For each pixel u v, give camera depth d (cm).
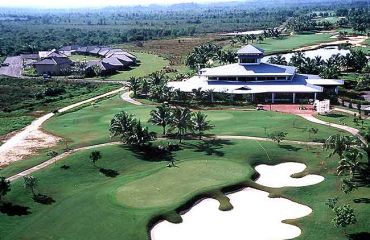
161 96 15812
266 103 15288
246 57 17650
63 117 14200
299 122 12506
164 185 8494
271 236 6931
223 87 16238
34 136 12238
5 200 7969
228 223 7356
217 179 8744
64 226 7188
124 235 6838
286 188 8475
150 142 10925
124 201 7844
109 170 9569
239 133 11625
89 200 7956
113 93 18100
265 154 10094
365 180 8506
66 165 9500
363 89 16912
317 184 8581
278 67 17488
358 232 6769
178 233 7062
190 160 9825
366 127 11788
